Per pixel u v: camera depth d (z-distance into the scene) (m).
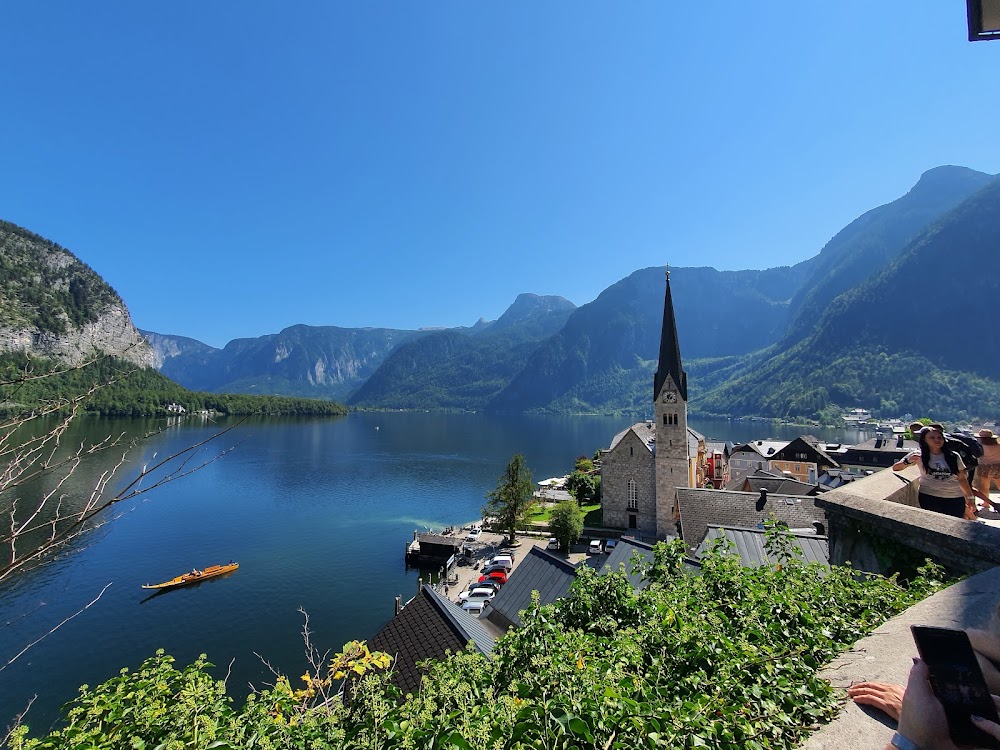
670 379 59.69
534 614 8.59
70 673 36.16
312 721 7.44
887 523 9.58
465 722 5.33
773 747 4.52
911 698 2.86
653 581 11.05
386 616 45.81
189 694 6.75
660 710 4.84
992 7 6.38
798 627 6.94
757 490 57.31
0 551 33.91
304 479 116.56
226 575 55.22
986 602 4.49
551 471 140.50
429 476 123.12
